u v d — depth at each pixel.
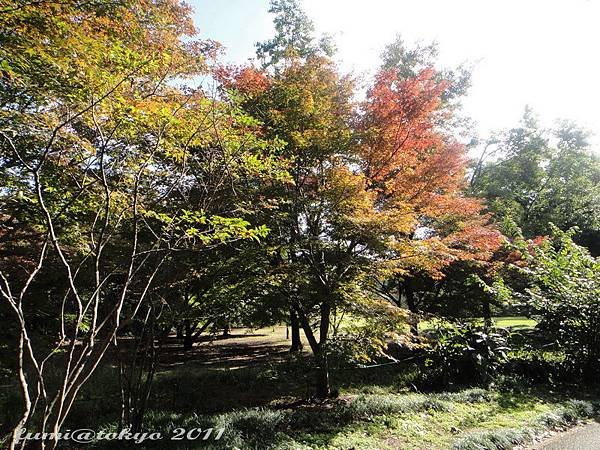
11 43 3.71
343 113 8.77
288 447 5.55
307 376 11.23
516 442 5.62
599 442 5.62
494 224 14.15
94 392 8.48
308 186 8.73
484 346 10.04
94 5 5.06
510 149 21.98
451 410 7.37
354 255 8.41
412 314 8.39
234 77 8.41
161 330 6.76
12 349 8.29
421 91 8.49
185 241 4.62
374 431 6.36
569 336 9.78
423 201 8.94
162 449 5.59
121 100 3.46
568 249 10.27
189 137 4.47
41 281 7.37
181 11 7.80
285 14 16.78
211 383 10.48
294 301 8.92
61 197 4.82
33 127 4.11
